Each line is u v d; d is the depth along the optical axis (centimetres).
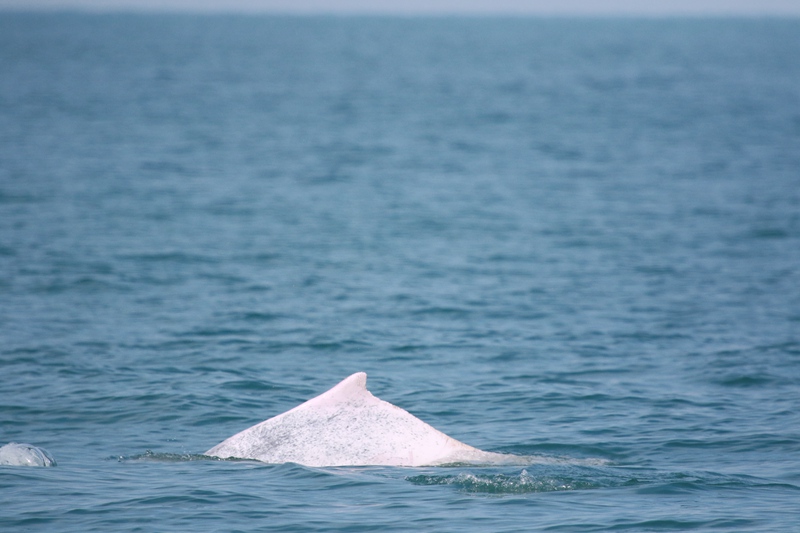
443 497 4003
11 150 19450
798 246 11706
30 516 3759
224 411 5781
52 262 10194
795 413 5703
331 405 4703
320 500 3962
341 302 9050
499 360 7162
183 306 8700
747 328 8062
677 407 5888
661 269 10581
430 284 9881
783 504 3972
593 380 6575
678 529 3631
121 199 14425
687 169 18862
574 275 10312
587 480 4275
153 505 3897
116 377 6488
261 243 11775
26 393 6078
